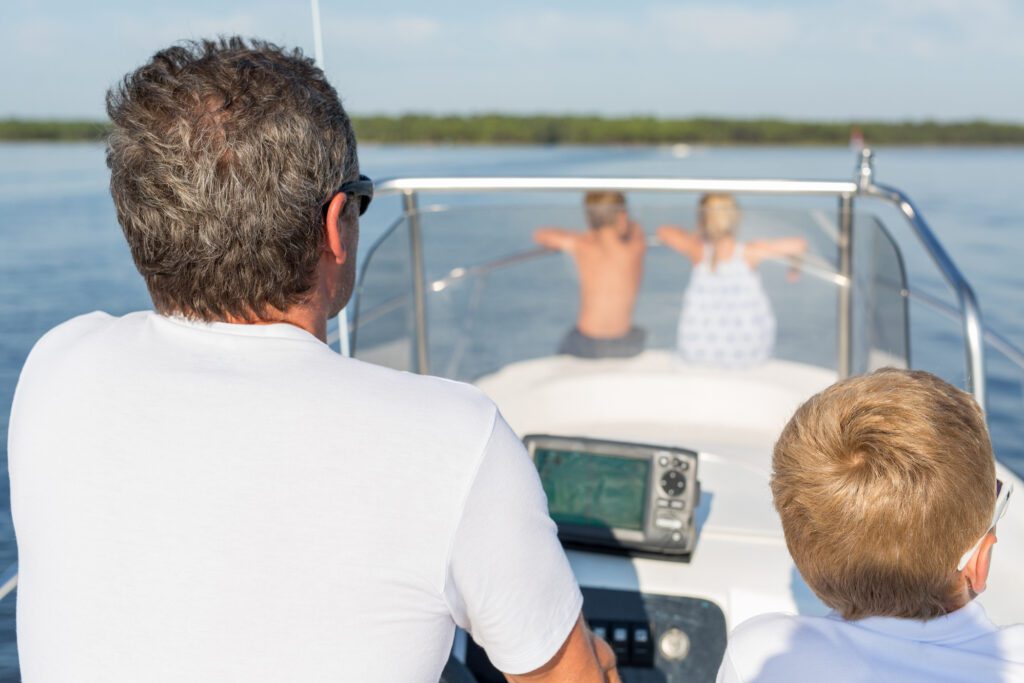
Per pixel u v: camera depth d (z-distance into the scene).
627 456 1.32
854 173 1.65
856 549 0.81
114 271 10.56
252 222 0.69
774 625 0.88
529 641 0.69
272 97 0.69
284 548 0.65
